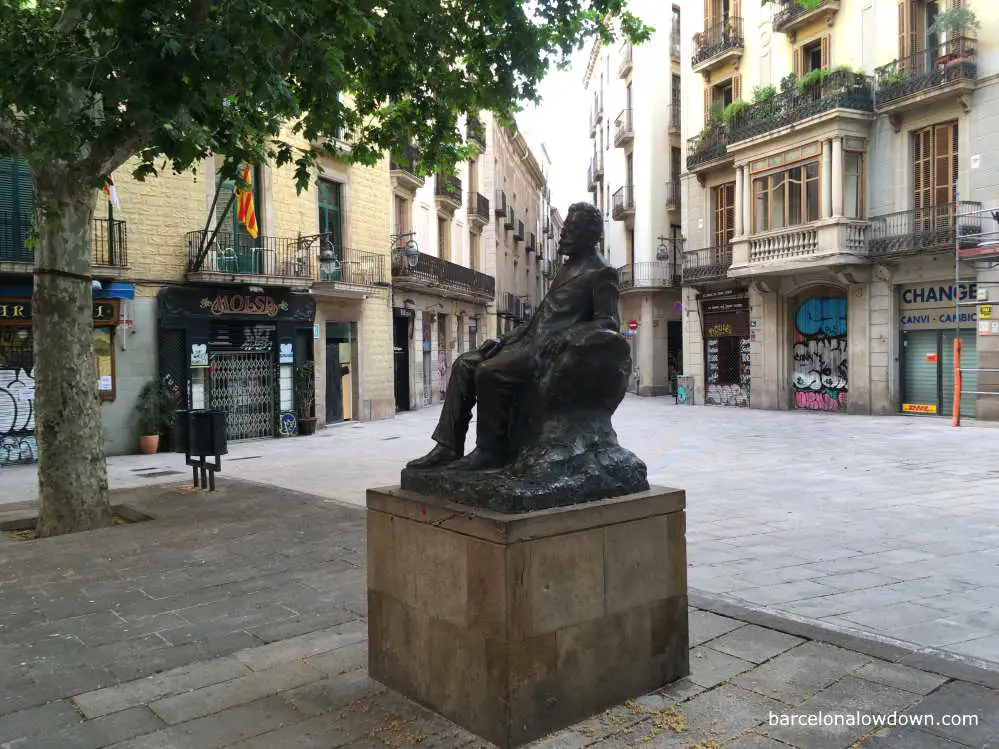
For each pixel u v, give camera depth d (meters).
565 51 9.02
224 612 4.75
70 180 7.34
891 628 4.32
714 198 25.33
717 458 12.11
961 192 17.50
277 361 17.83
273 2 5.37
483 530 3.04
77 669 3.87
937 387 18.42
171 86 5.02
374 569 3.68
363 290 20.19
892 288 19.11
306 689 3.59
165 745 3.06
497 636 3.00
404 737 3.10
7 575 5.68
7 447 13.70
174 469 12.51
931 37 18.55
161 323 15.45
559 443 3.38
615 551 3.33
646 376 32.84
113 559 6.11
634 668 3.40
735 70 24.16
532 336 3.70
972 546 6.21
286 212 18.20
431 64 8.41
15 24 6.62
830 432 15.73
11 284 13.60
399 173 23.20
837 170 19.23
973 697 3.30
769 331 22.61
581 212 3.69
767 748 2.93
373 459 13.07
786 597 4.93
